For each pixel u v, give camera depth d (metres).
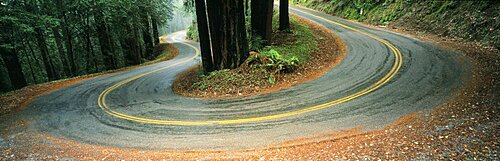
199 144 6.20
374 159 4.70
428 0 19.56
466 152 4.64
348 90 9.30
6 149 6.51
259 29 15.61
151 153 5.89
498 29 13.14
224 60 12.44
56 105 10.54
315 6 33.59
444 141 5.15
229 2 11.58
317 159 4.96
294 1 39.34
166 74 17.17
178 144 6.28
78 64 24.06
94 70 23.86
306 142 5.85
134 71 19.50
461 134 5.38
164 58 28.69
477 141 5.01
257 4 15.23
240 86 10.93
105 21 19.58
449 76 9.56
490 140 4.99
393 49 14.68
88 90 13.18
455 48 13.42
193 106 9.27
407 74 10.34
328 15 29.22
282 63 12.05
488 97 7.32
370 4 25.14
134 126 7.66
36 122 8.53
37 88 13.96
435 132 5.63
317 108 7.87
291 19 23.42
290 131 6.50
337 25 23.59
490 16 14.12
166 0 26.83
